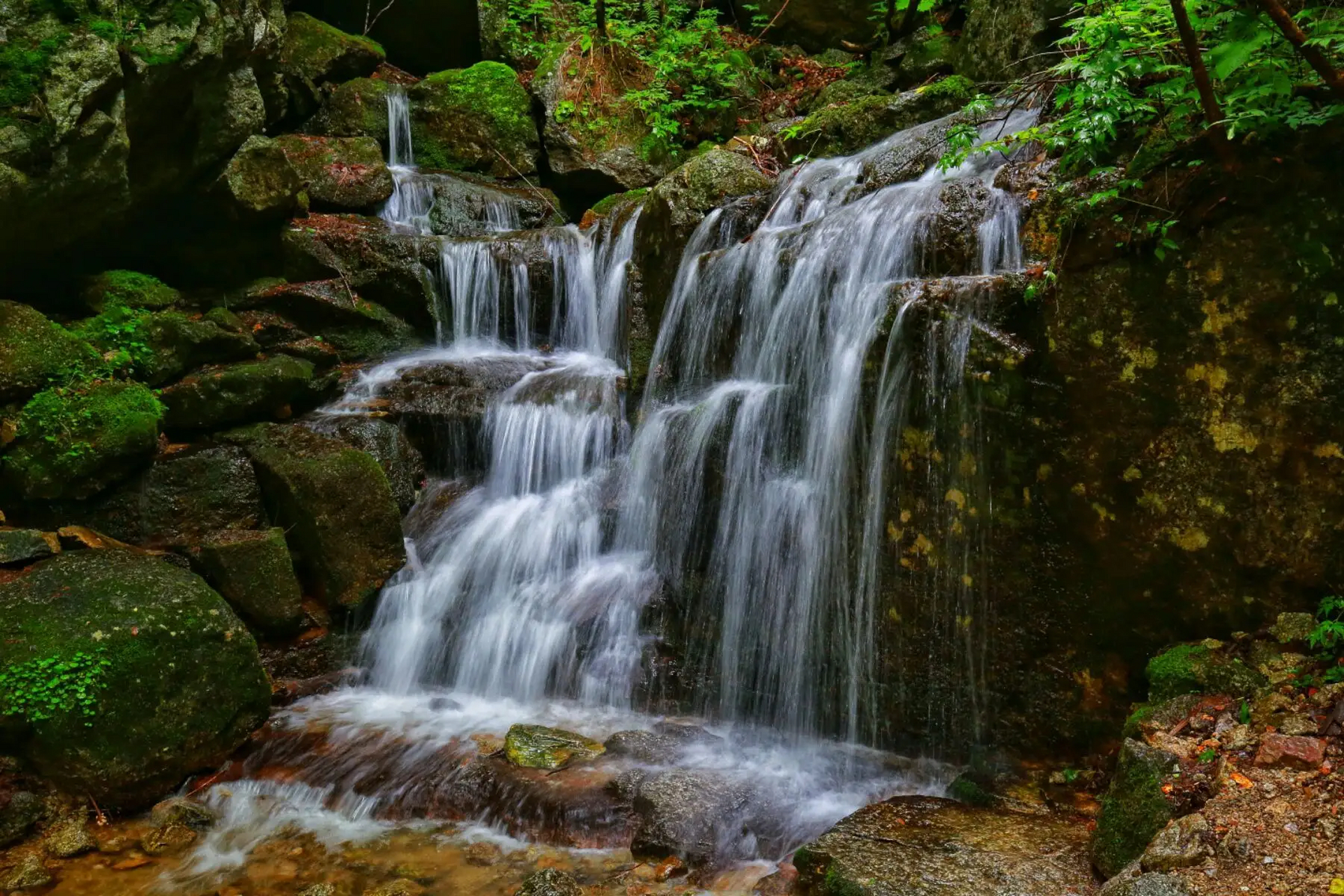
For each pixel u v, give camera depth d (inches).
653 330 293.9
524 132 421.4
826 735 194.5
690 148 429.7
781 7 475.8
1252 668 143.6
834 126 332.8
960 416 172.7
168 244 298.2
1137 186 160.2
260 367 266.2
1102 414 161.6
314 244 319.9
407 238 333.4
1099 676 164.9
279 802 188.1
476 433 281.7
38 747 177.3
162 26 237.6
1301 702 134.1
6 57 210.5
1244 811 118.4
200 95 262.8
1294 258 144.0
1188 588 155.7
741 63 444.1
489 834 174.9
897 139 285.4
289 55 401.1
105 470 231.9
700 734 199.2
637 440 244.4
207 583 230.5
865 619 187.6
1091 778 161.5
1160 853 115.4
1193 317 153.1
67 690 178.7
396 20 444.8
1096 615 164.4
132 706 184.4
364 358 318.7
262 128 299.0
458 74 428.5
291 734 206.4
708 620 215.2
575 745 194.4
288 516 244.4
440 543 258.1
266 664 231.5
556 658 225.6
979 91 328.5
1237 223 148.6
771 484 207.5
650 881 156.3
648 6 466.6
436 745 201.0
